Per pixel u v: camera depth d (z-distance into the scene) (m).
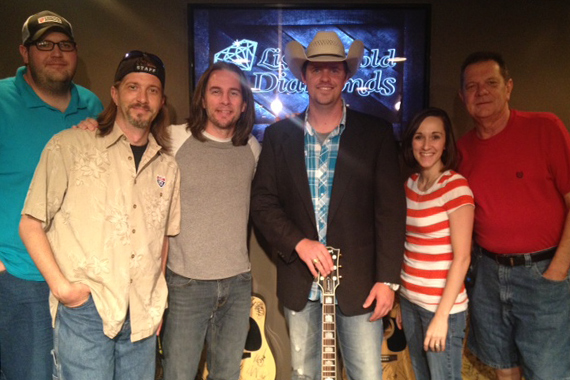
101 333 1.61
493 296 2.11
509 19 2.55
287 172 1.97
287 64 2.33
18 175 1.83
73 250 1.57
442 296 1.84
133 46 2.54
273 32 2.53
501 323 2.12
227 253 1.98
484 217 2.05
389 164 1.90
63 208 1.59
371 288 1.91
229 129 2.02
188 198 1.96
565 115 2.59
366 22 2.52
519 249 2.00
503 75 2.01
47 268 1.53
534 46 2.56
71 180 1.59
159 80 1.71
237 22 2.52
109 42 2.54
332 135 1.96
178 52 2.55
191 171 1.95
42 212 1.53
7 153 1.82
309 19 2.52
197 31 2.51
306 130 2.00
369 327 1.92
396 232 1.85
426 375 2.03
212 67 2.00
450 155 1.95
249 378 2.46
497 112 2.01
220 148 2.02
